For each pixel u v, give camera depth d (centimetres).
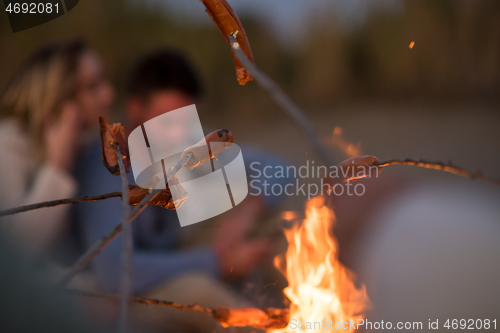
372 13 495
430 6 463
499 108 399
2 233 31
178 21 483
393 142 337
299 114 31
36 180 126
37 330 28
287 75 517
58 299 30
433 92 459
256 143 359
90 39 435
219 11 42
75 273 31
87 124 142
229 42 40
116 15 458
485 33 445
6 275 28
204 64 469
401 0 477
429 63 466
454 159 291
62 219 127
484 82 443
